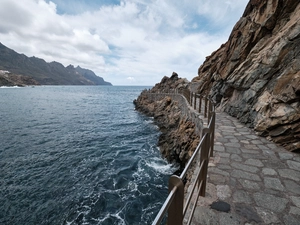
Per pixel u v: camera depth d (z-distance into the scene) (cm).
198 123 934
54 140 1641
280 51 736
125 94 9625
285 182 349
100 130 2058
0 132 1839
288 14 932
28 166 1119
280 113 582
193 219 256
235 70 1066
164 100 2800
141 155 1294
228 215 263
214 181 356
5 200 808
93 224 671
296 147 494
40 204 782
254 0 1148
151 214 719
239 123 859
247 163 434
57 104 4553
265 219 254
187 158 911
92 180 959
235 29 1285
